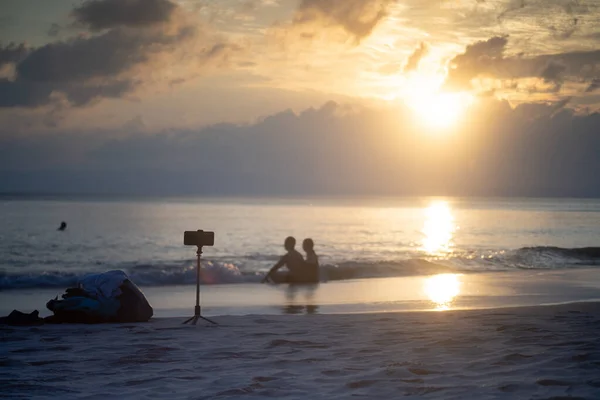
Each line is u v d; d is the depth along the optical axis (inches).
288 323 393.1
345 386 215.5
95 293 409.7
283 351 290.4
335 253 1380.4
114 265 1038.4
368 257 1258.6
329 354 279.6
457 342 305.3
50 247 1550.2
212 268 848.3
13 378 237.0
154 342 319.0
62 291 700.7
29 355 285.6
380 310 527.8
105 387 221.3
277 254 1360.7
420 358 264.4
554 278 846.5
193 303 579.5
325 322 396.8
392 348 292.0
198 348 300.4
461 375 228.2
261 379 229.6
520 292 672.4
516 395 198.1
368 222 3063.5
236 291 694.5
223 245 1647.4
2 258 1266.0
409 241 1792.6
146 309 416.5
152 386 222.4
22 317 391.2
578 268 1017.5
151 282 786.8
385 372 236.1
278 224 2783.0
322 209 5418.3
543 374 228.2
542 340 307.6
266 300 607.2
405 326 372.2
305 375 235.6
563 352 272.2
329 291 695.7
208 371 247.3
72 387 221.6
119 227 2388.0
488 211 5167.3
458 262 1053.2
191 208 5211.6
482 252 1348.4
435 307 549.6
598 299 610.2
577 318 402.9
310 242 826.8
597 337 317.4
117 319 405.7
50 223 2615.7
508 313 440.8
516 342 302.8
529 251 1193.4
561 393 199.2
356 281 818.2
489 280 820.0
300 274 799.1
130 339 329.1
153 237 1897.1
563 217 3722.9
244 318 422.0
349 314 446.6
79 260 1217.4
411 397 198.2
